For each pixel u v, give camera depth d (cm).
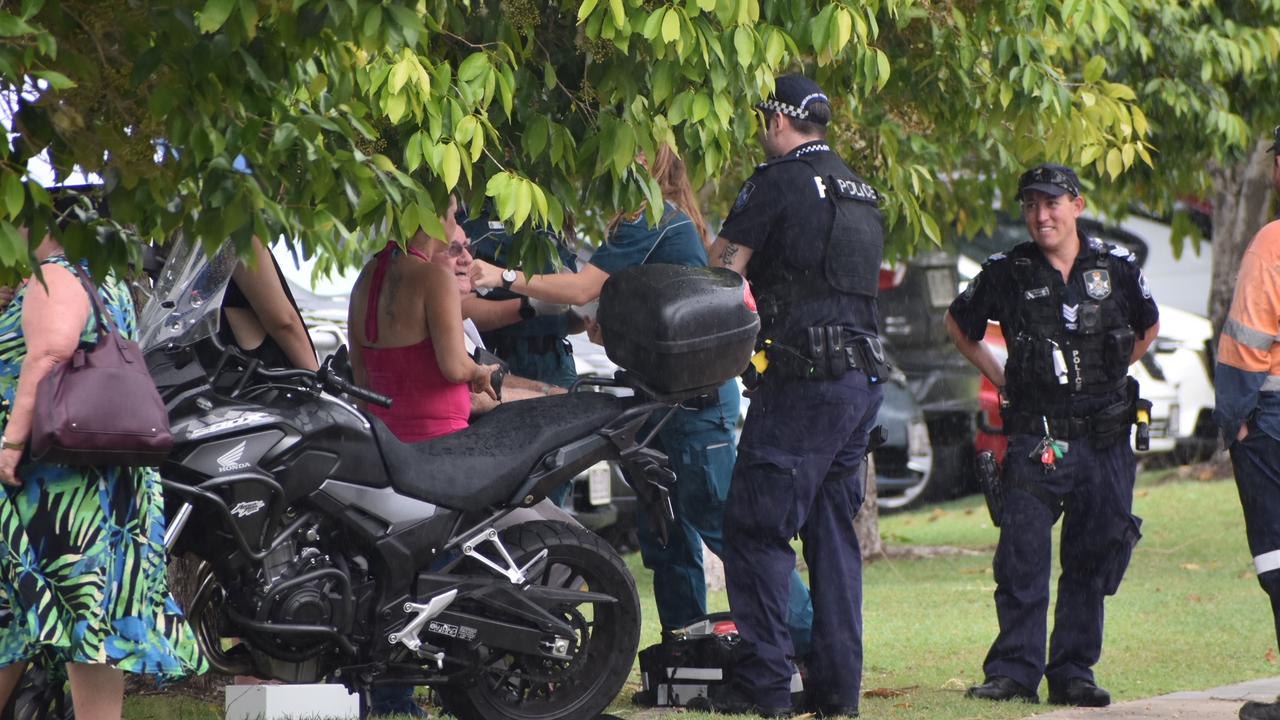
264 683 1703
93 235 1143
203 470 1420
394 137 1606
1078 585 1959
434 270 1727
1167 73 2884
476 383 1734
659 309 1644
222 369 1487
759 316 1725
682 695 1878
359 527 1524
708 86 1616
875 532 3628
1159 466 5069
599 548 1677
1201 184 3216
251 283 1591
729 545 1789
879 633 2550
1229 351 1745
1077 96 2450
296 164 1223
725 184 3039
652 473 1677
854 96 2439
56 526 1331
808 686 1830
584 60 1680
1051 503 1947
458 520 1584
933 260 4616
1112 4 2267
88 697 1395
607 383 1702
